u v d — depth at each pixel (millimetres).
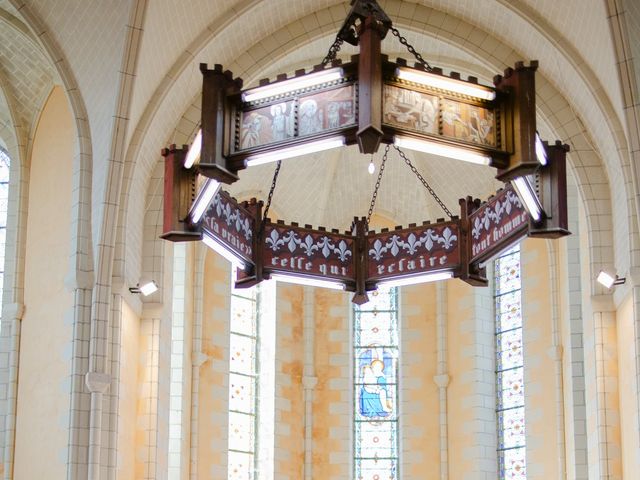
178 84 24500
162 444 24781
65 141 24797
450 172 30344
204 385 28641
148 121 23688
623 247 23766
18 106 25719
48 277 24000
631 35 21812
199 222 18031
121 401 23328
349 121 15859
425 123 15945
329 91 16031
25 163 25453
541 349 28453
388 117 15758
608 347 24219
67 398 22812
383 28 16016
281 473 29359
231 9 24438
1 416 23375
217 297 29312
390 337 30859
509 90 16375
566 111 25359
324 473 29781
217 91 16188
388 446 30219
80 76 23422
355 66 15883
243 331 30000
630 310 23188
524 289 29047
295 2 25438
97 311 22672
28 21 23438
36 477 22812
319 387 30312
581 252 25625
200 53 24547
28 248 24578
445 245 20109
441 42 26406
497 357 29625
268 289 30469
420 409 29969
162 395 24844
